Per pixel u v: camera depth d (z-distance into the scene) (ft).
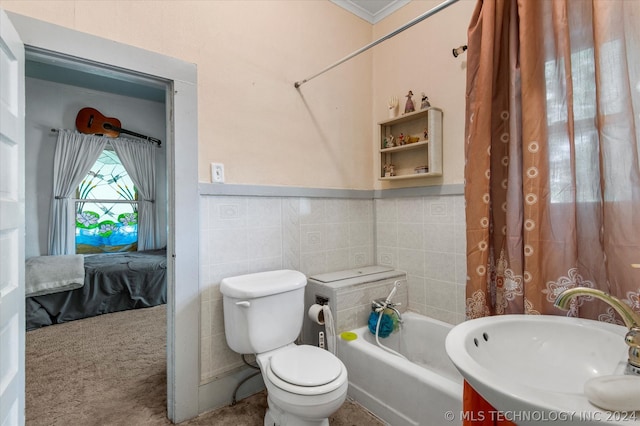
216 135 5.93
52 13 4.42
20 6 4.20
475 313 4.75
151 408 5.85
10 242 3.65
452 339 3.10
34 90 12.59
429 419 4.76
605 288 3.87
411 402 5.02
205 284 5.76
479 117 4.74
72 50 4.50
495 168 4.84
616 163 3.67
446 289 6.86
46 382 6.75
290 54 7.06
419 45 7.50
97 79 12.73
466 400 3.61
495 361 3.31
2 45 3.50
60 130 12.89
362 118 8.46
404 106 7.84
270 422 5.06
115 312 11.22
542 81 4.22
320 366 4.74
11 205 3.64
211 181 5.83
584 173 4.00
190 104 5.59
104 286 10.95
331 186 7.75
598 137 3.86
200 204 5.72
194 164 5.61
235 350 5.38
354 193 8.11
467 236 4.89
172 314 5.43
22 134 3.98
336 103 7.91
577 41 4.04
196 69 5.69
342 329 6.38
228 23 6.14
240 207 6.22
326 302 6.44
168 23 5.43
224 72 6.07
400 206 7.89
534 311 4.17
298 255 7.07
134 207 15.02
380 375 5.51
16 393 3.71
